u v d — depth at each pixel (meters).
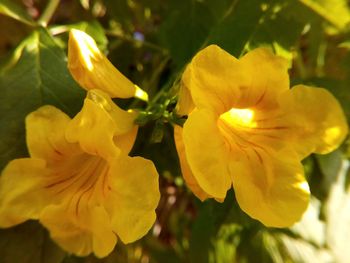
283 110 0.13
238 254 0.19
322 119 0.13
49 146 0.13
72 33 0.13
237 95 0.13
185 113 0.13
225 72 0.12
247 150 0.13
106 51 0.17
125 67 0.19
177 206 0.21
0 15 0.20
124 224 0.12
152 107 0.14
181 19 0.17
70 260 0.16
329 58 0.18
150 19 0.20
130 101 0.16
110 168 0.12
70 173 0.13
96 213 0.12
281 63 0.13
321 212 0.18
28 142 0.13
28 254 0.14
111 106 0.13
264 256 0.19
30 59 0.15
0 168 0.13
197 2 0.17
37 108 0.14
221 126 0.14
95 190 0.13
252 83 0.13
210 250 0.18
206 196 0.13
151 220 0.12
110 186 0.12
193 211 0.21
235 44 0.15
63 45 0.17
